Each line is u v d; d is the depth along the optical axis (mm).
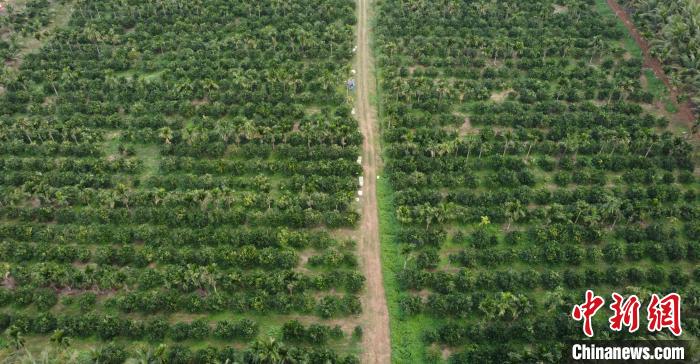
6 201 96000
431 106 115812
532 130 109938
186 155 106625
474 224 94250
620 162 103062
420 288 84125
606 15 145750
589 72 124250
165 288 84062
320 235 90500
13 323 79125
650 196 98188
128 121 113625
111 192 95562
